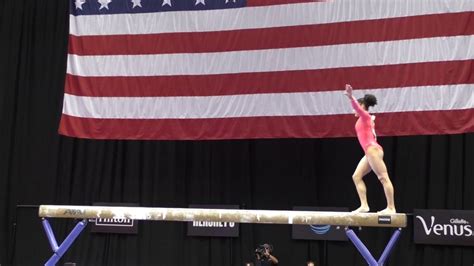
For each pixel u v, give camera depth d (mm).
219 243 9883
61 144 10781
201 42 9273
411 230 9227
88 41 9578
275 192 9938
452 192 9125
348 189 9664
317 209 9289
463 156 9195
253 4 9164
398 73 8391
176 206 10227
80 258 10336
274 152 10078
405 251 9203
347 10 8766
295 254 9609
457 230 8727
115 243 10266
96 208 6656
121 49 9500
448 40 8297
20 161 10797
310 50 8805
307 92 8719
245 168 10078
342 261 9445
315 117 8617
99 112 9359
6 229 10633
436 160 9289
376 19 8625
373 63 8516
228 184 10086
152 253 10164
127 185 10469
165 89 9281
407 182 9406
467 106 8062
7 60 11008
